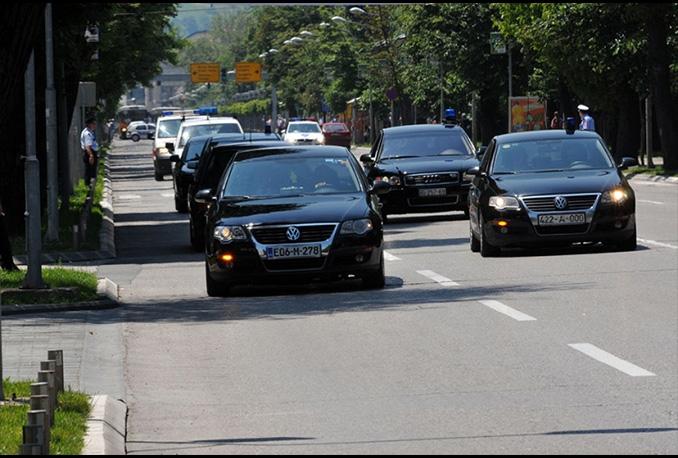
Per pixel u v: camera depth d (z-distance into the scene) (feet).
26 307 150.51
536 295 143.33
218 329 129.18
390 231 247.09
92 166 389.39
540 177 185.47
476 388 92.73
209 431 82.43
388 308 138.51
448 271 172.86
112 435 79.71
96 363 111.75
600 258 177.78
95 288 162.40
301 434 80.07
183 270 199.31
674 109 430.61
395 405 87.97
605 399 86.99
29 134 175.42
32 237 160.66
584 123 363.35
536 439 75.77
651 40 428.97
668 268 163.32
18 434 77.77
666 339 111.04
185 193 341.41
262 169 164.76
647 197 314.35
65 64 312.91
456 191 258.78
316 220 152.97
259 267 152.56
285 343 118.01
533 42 479.82
